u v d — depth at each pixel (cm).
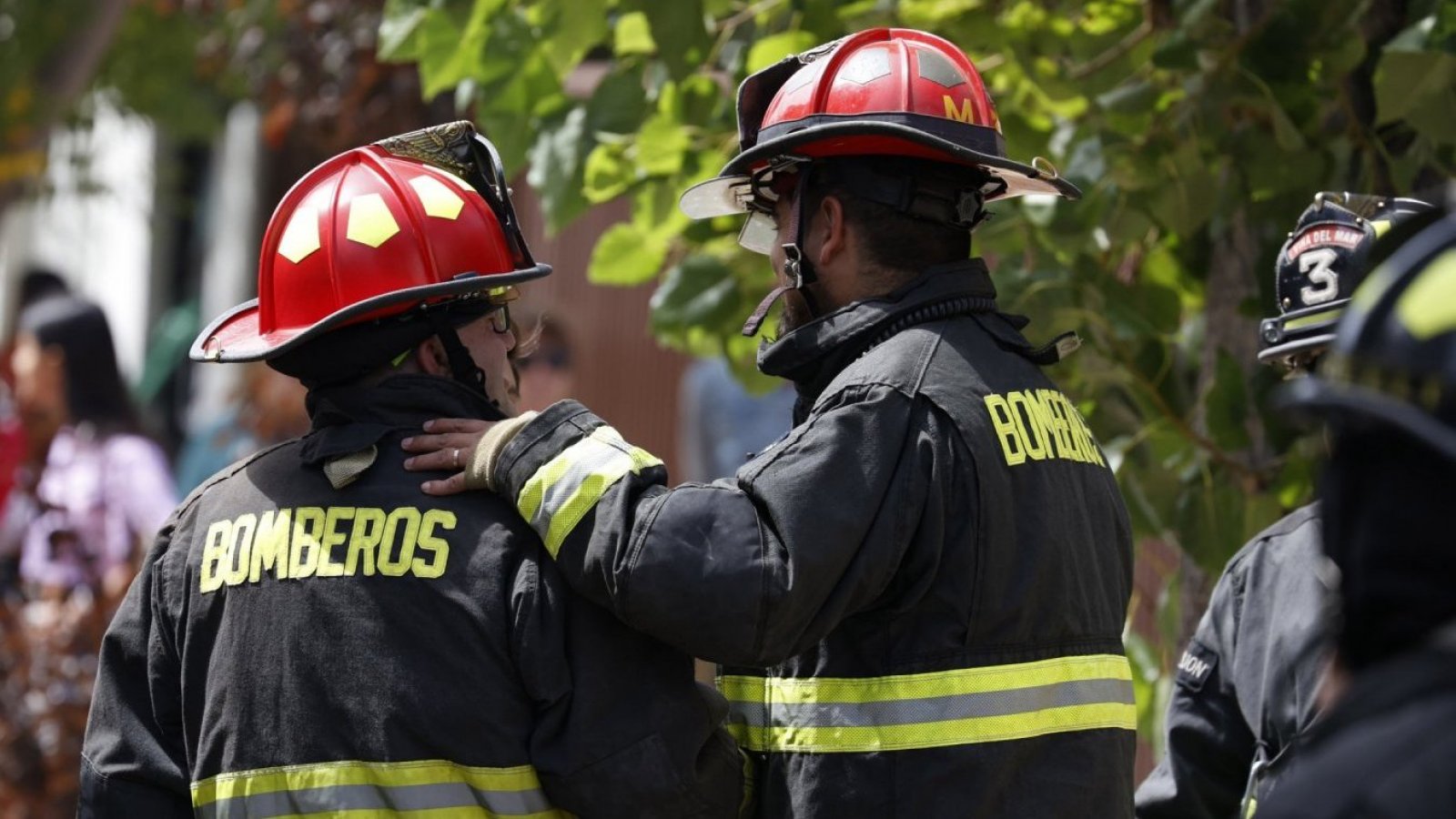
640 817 578
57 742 1211
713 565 556
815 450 578
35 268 1486
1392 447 347
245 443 1608
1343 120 880
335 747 576
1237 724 696
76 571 1245
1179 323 891
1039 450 612
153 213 2967
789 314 654
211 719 599
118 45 2106
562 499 573
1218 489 870
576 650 579
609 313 2033
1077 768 598
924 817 579
